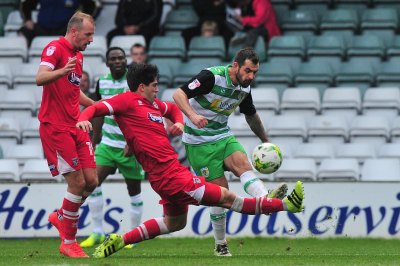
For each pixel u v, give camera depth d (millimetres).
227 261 21984
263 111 42656
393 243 32750
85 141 24672
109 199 34750
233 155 23734
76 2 48188
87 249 29344
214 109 23625
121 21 48125
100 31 52062
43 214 34844
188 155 24250
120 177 38250
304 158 38531
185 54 47469
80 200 24469
